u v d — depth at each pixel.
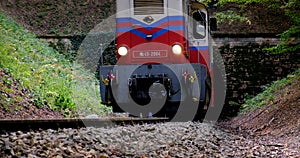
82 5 32.72
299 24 16.00
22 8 32.06
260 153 8.34
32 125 7.12
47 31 30.50
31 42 22.52
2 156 5.05
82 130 7.57
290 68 27.67
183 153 7.53
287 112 14.78
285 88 19.38
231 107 27.27
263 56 27.91
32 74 15.80
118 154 6.57
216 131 11.57
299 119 13.20
